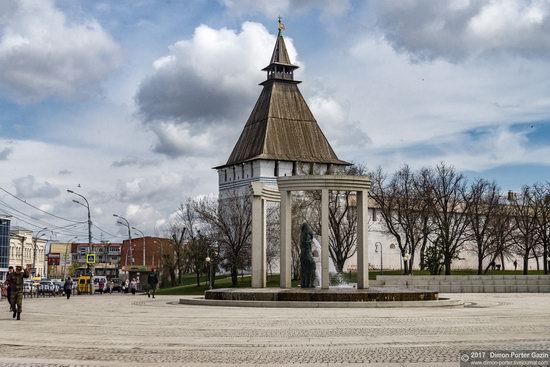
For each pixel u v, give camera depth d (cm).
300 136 11394
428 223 9531
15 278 2377
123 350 1448
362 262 3331
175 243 9250
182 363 1259
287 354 1367
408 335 1686
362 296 2956
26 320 2323
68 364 1245
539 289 5206
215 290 3338
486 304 3228
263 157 10862
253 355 1360
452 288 5300
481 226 8981
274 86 11575
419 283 5478
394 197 8288
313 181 3316
